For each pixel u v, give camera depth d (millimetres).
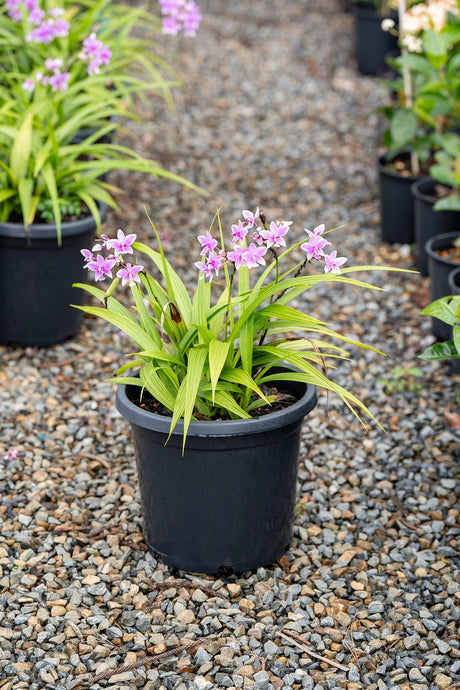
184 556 2162
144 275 2215
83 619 2051
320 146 5176
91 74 3312
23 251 3055
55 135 3246
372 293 3711
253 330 2059
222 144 5156
